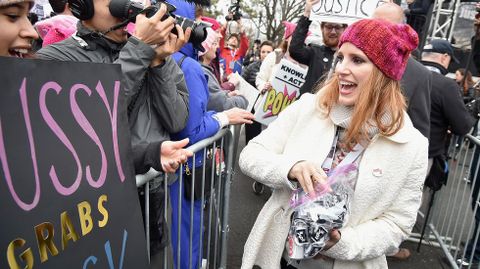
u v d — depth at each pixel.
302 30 3.20
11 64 0.79
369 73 1.30
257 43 12.98
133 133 1.48
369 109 1.33
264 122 3.39
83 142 0.96
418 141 1.38
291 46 3.28
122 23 1.40
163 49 1.40
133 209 1.12
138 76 1.33
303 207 1.29
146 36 1.33
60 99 0.91
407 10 4.77
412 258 3.18
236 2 5.99
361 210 1.39
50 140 0.87
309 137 1.48
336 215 1.26
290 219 1.49
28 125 0.82
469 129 2.84
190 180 1.84
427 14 4.74
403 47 1.28
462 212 3.69
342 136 1.44
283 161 1.39
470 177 2.90
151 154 1.27
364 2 2.90
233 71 6.00
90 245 0.96
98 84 1.03
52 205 0.86
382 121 1.34
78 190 0.93
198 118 1.73
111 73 1.08
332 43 3.19
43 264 0.83
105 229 1.01
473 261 2.94
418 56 3.80
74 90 0.95
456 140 3.23
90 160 0.98
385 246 1.39
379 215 1.43
